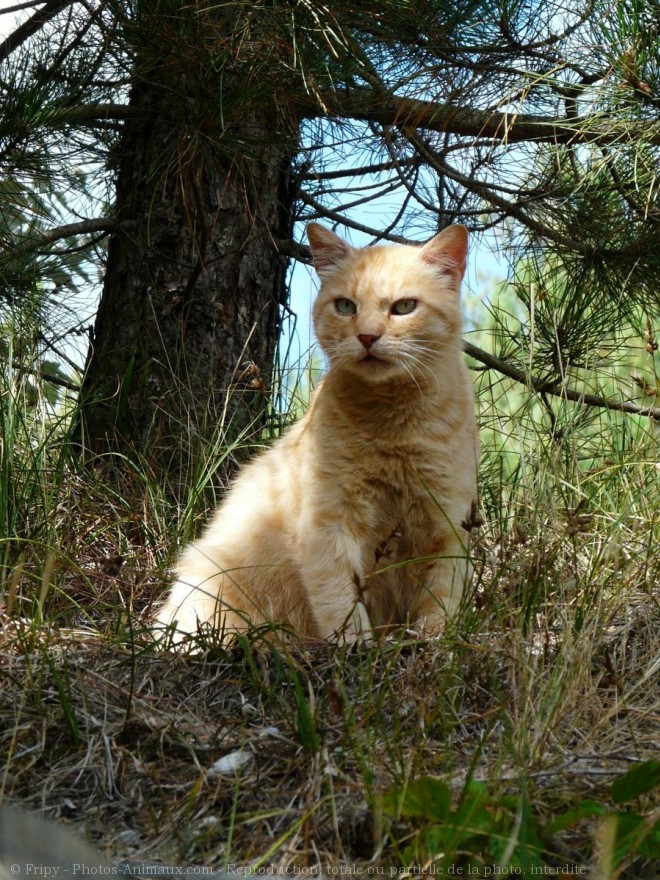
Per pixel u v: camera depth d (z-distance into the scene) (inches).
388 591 50.6
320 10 48.6
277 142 54.0
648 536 51.9
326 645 46.3
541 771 38.4
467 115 53.5
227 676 44.1
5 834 36.2
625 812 36.3
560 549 48.8
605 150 51.3
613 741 40.2
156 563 54.2
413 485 49.4
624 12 48.6
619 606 46.5
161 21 49.1
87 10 52.2
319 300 52.1
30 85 49.9
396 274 50.5
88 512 55.9
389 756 39.0
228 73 50.4
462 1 49.5
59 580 51.6
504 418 62.9
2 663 43.3
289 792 38.4
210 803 38.1
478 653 43.4
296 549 50.4
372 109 55.4
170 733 40.3
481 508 52.3
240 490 52.9
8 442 52.4
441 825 35.9
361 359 49.1
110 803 38.3
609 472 56.4
